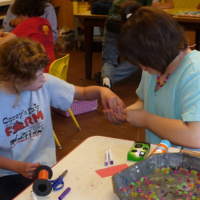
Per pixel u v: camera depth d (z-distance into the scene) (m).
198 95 1.06
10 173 1.30
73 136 2.51
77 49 5.11
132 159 1.00
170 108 1.22
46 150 1.35
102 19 3.39
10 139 1.22
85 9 4.70
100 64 4.38
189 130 1.04
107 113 1.27
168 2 3.65
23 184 1.28
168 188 0.83
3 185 1.27
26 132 1.27
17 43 1.15
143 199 0.79
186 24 3.03
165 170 0.90
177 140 1.06
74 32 5.02
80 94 1.43
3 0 3.54
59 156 2.22
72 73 4.00
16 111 1.22
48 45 2.57
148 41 1.00
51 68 2.09
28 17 2.55
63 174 0.93
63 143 2.40
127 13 1.19
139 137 2.46
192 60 1.14
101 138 1.14
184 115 1.06
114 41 3.18
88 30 3.56
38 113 1.29
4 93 1.19
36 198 0.83
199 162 0.90
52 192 0.86
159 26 1.01
